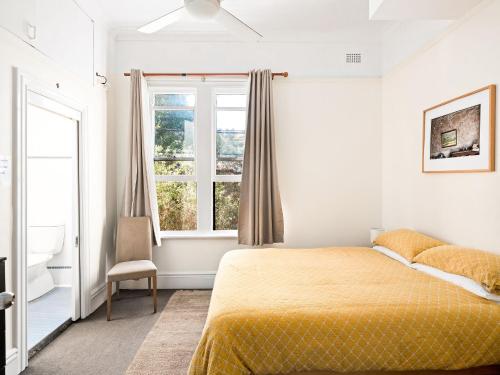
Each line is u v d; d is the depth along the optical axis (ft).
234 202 12.84
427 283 6.84
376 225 12.64
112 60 11.98
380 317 5.28
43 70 7.86
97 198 10.74
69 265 12.72
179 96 12.76
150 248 11.30
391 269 8.00
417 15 7.97
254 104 11.99
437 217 9.21
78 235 9.61
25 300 7.06
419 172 10.10
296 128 12.49
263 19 11.28
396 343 5.09
